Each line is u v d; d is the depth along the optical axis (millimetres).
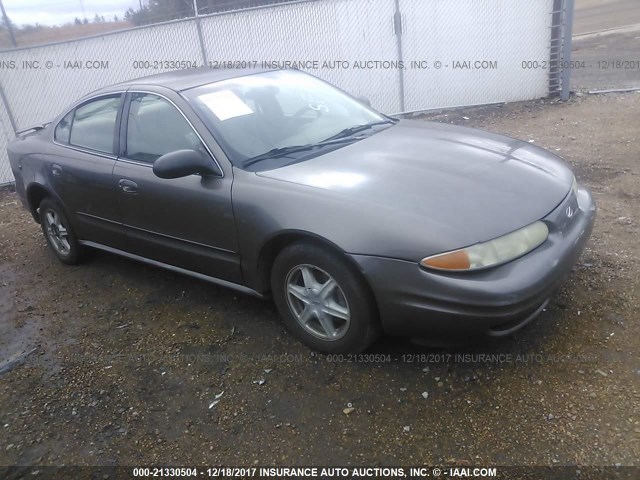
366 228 2834
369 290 2906
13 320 4188
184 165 3295
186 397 3094
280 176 3262
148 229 3906
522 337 3205
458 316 2680
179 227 3668
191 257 3713
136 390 3205
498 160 3365
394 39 9109
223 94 3855
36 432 2984
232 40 8961
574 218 3203
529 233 2840
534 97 9438
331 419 2797
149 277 4555
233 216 3312
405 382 2975
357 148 3570
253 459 2629
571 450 2457
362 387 2979
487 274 2688
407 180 3090
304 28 8961
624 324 3203
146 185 3754
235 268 3469
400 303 2783
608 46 13273
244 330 3629
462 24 9062
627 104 8320
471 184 3057
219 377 3217
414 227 2766
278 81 4242
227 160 3426
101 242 4453
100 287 4504
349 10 8906
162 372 3330
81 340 3789
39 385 3371
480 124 8484
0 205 7520
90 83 8891
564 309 3398
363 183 3088
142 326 3850
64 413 3102
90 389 3270
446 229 2738
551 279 2801
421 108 9570
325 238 2910
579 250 3109
